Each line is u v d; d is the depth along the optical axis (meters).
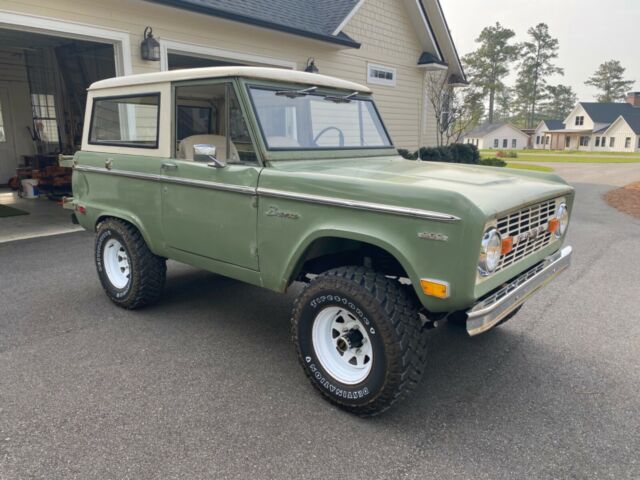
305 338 3.02
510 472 2.41
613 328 4.17
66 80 11.05
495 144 74.25
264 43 9.77
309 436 2.67
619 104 69.31
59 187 10.26
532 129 82.38
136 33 7.76
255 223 3.22
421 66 14.51
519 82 86.75
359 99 4.11
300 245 2.99
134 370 3.35
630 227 8.49
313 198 2.88
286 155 3.30
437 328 4.17
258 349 3.71
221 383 3.21
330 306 2.88
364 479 2.35
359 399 2.79
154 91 3.79
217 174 3.37
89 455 2.47
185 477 2.33
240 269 3.42
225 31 8.99
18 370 3.31
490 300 2.61
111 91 4.20
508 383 3.27
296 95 3.53
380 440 2.65
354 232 2.72
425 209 2.48
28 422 2.73
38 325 4.07
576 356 3.66
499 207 2.52
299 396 3.07
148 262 4.18
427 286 2.52
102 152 4.35
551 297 4.90
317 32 10.20
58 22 6.86
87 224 4.69
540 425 2.80
